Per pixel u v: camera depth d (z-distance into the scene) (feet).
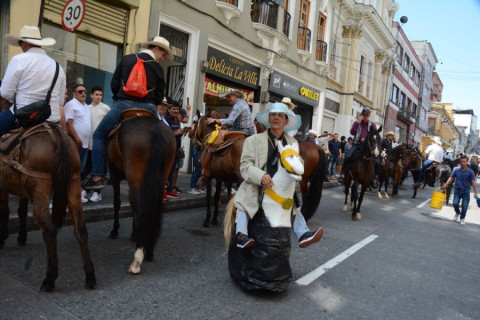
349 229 24.73
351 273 16.21
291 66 53.26
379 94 96.07
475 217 37.29
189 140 37.73
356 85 76.13
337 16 67.41
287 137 13.23
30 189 11.46
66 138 11.85
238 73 43.47
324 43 62.23
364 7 71.00
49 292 11.55
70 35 26.96
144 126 13.71
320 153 22.16
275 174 12.43
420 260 19.24
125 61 15.20
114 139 15.17
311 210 22.11
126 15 29.91
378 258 18.79
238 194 12.78
